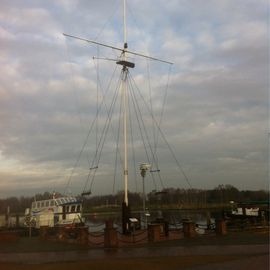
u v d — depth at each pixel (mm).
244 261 19484
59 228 33438
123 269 19000
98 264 20000
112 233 26391
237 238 28203
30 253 24594
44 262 21203
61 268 19422
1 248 26969
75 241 29219
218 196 82438
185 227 29938
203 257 21094
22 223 53938
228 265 18656
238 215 44156
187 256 21547
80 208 48844
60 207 47500
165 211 70375
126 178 34188
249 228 33250
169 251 23547
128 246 26203
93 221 64250
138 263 19969
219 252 22625
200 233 31562
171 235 30609
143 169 40281
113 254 23188
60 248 26312
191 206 78000
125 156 34656
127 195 33531
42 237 32219
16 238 31250
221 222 30938
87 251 24719
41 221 46344
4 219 55062
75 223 43344
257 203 47469
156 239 28281
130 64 36500
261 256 20750
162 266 19344
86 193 41125
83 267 19531
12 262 21438
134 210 59812
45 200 49438
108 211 71812
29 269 19312
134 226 32000
